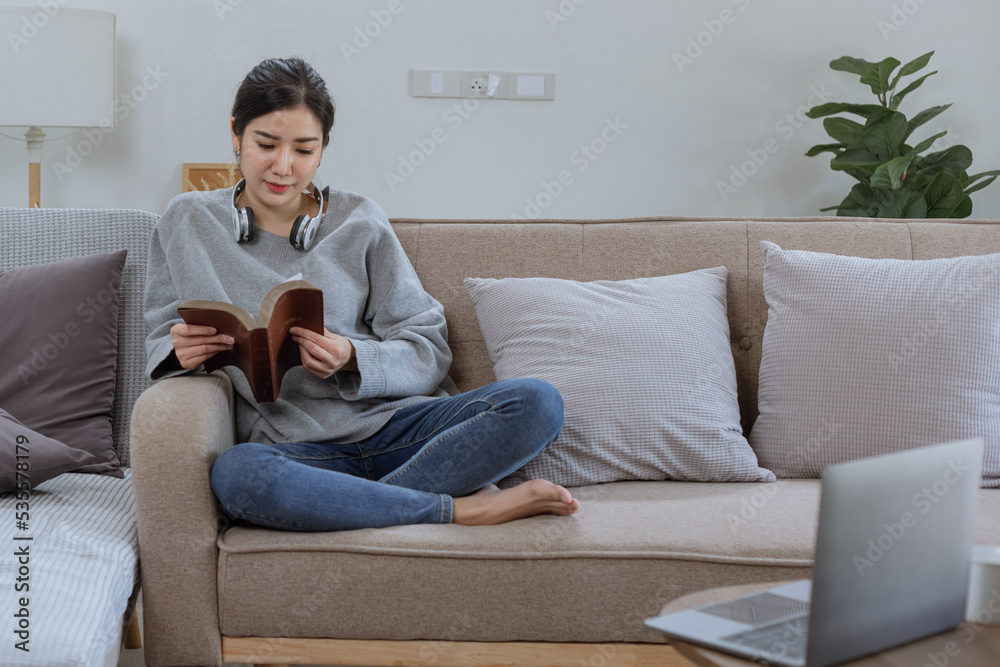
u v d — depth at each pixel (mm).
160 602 1199
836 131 2740
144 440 1189
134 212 1698
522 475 1428
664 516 1251
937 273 1543
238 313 1229
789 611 821
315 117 1528
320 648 1193
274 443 1422
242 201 1621
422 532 1205
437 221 1803
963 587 797
